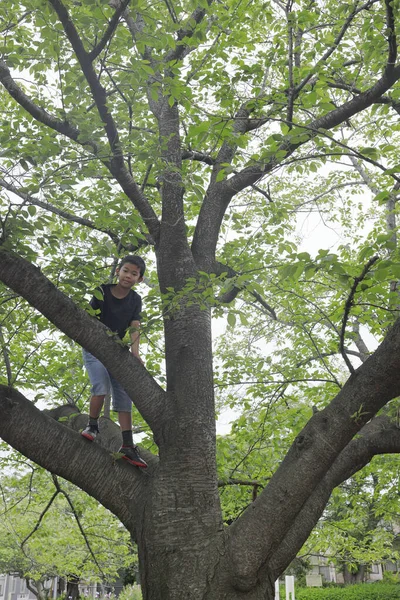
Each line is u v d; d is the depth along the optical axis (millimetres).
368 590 27078
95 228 5516
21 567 21281
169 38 4273
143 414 4293
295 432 7496
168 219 5121
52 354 8297
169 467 4090
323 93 4859
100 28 4273
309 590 27953
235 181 5594
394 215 8734
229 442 7586
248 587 3678
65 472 4082
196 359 4500
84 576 20266
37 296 3928
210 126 4219
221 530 3928
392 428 4680
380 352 3729
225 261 6598
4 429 3967
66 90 4668
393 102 5719
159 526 3889
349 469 4559
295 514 3750
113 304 4566
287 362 8078
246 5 5582
